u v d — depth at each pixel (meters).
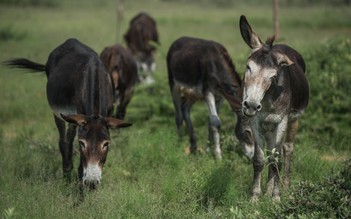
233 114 14.80
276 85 8.84
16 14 47.09
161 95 16.72
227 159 11.89
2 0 53.44
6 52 26.83
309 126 14.14
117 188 9.94
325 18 44.75
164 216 8.98
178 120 14.48
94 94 9.40
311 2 60.09
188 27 39.59
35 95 19.17
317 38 32.44
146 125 15.13
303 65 10.84
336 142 13.55
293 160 11.38
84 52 10.83
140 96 16.67
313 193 8.61
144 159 12.09
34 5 55.09
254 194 9.61
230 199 9.64
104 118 8.86
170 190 9.85
